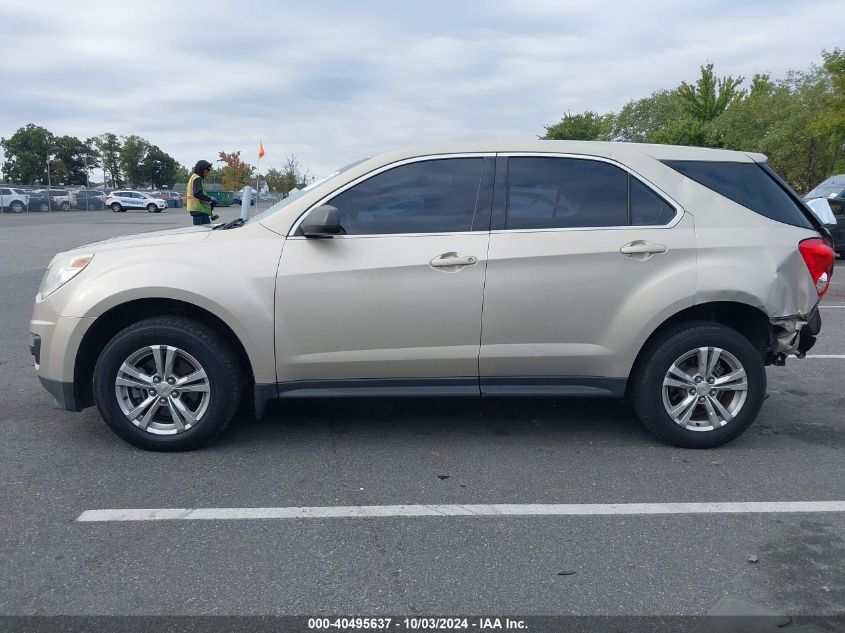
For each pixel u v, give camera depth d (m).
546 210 4.41
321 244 4.28
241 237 4.34
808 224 4.62
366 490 3.90
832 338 8.07
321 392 4.39
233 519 3.54
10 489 3.87
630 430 4.91
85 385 4.48
